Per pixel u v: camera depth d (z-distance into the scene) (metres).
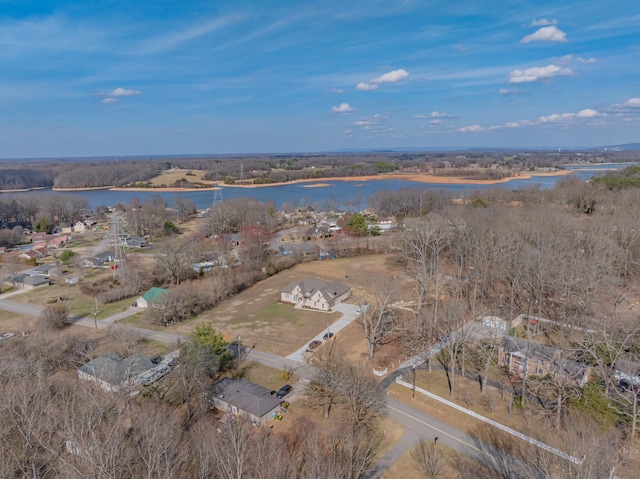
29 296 88.75
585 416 40.25
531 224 92.81
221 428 40.34
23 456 34.66
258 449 31.33
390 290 66.19
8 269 101.00
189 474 33.28
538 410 43.88
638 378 44.19
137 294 87.50
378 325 60.12
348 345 61.88
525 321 65.75
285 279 95.50
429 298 78.00
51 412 37.69
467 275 82.88
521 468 35.69
